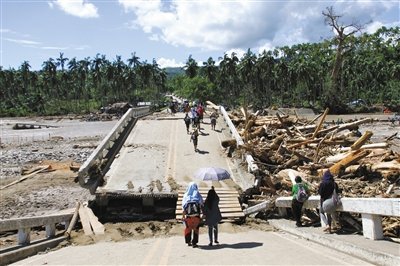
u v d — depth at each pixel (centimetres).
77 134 6600
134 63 15125
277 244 1198
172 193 1917
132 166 2377
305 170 2145
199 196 1254
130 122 3509
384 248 936
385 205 995
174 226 1700
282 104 12212
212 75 13962
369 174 1958
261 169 2131
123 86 15238
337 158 2181
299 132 2877
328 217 1229
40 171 3070
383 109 10100
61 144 5000
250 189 1952
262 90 13288
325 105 9938
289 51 14838
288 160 2322
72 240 1511
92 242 1470
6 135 6831
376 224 1070
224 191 1938
